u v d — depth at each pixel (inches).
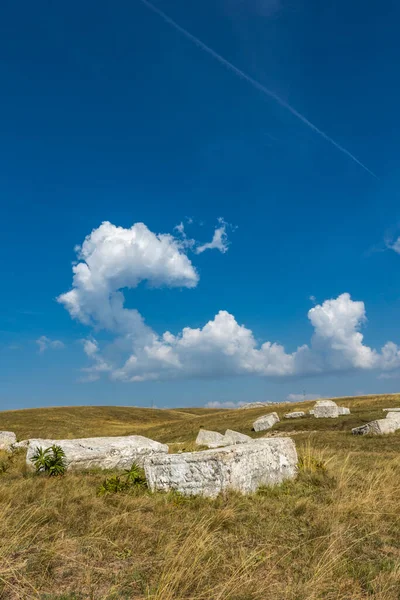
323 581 210.8
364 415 1343.5
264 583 206.2
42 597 192.2
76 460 575.8
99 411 3464.6
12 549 237.5
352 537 269.4
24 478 463.5
